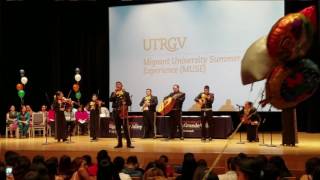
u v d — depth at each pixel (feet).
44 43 53.42
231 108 45.50
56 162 18.97
